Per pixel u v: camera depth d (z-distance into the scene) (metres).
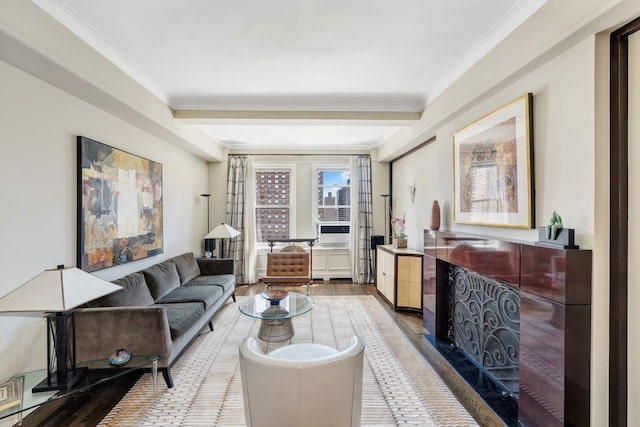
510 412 2.13
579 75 1.71
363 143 5.87
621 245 1.63
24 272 2.11
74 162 2.55
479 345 2.73
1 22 1.63
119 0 1.88
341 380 1.49
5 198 1.99
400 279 4.32
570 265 1.65
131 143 3.39
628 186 1.63
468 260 2.66
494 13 2.02
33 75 2.16
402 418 2.07
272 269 5.10
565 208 1.80
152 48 2.46
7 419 2.01
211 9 1.98
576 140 1.73
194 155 5.26
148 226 3.69
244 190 5.91
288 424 1.47
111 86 2.52
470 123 2.81
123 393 2.36
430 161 4.26
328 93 3.39
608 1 1.46
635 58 1.60
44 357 2.23
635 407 1.64
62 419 2.06
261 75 2.96
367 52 2.53
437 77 3.01
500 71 2.21
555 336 1.73
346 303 4.68
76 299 1.77
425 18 2.08
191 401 2.27
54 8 1.93
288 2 1.91
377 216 6.13
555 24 1.74
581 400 1.67
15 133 2.05
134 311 2.34
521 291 2.01
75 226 2.55
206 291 3.69
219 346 3.20
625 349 1.65
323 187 6.27
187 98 3.51
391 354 3.00
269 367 1.45
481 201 2.60
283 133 5.07
